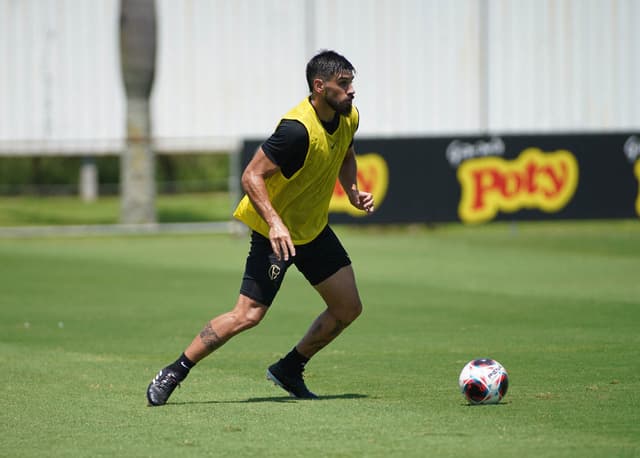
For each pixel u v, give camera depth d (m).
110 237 85.06
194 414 23.83
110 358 32.84
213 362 31.91
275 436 21.41
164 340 36.69
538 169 78.62
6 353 33.84
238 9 106.06
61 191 124.69
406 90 105.19
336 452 19.97
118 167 130.00
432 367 30.34
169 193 125.25
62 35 105.38
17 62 105.38
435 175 77.94
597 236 79.94
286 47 106.38
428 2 104.62
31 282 55.41
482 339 35.59
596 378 27.84
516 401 24.73
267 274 24.89
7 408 24.75
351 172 26.92
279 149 23.95
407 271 59.06
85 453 20.20
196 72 106.38
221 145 106.88
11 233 86.12
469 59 104.94
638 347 33.28
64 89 105.69
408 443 20.62
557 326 38.41
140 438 21.41
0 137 105.81
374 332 37.59
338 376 29.08
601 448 20.02
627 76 105.00
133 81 87.38
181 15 106.00
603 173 79.19
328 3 105.50
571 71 104.88
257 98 106.81
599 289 50.06
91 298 48.88
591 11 104.56
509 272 58.19
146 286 53.50
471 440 20.81
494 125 105.25
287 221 25.03
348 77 23.94
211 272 60.00
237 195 82.62
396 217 77.81
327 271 25.50
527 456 19.50
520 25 104.62
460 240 78.56
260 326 39.84
